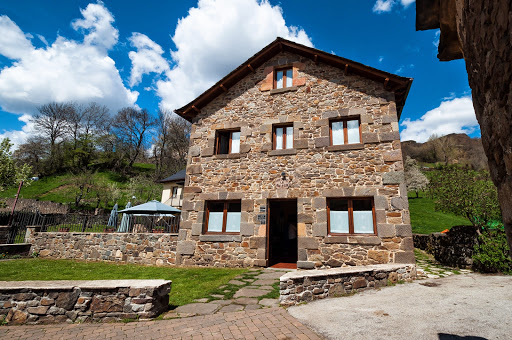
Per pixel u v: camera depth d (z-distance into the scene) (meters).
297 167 7.93
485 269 6.61
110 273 7.05
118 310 3.97
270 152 8.30
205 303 4.61
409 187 30.17
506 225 1.40
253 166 8.38
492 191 6.93
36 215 11.69
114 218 12.30
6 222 13.72
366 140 7.47
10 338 3.39
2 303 3.94
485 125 1.61
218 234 8.29
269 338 3.21
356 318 3.72
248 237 7.87
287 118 8.45
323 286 4.82
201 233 8.28
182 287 5.64
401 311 3.93
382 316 3.76
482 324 3.34
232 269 7.50
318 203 7.46
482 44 1.55
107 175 37.16
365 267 5.69
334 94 8.18
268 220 8.08
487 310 3.82
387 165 7.16
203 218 8.45
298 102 8.49
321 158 7.78
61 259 9.45
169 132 43.06
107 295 4.03
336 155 7.67
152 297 4.00
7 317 3.89
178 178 20.61
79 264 8.37
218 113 9.32
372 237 6.82
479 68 1.64
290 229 9.95
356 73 8.14
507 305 3.98
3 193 27.47
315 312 4.04
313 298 4.65
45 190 30.03
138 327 3.67
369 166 7.30
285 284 4.48
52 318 3.93
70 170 36.19
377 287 5.46
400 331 3.24
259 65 9.35
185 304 4.59
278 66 9.12
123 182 36.47
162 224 11.93
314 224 7.36
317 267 7.08
